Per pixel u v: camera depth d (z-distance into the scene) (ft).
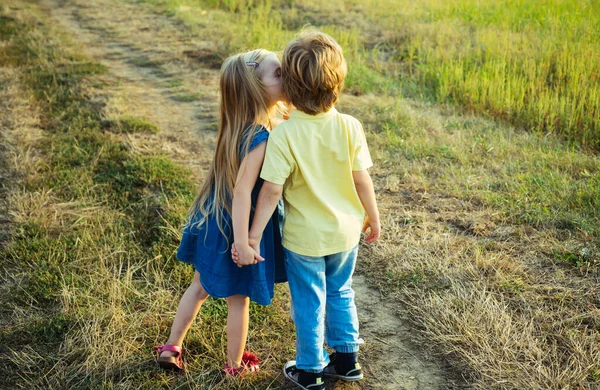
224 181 8.16
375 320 10.46
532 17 33.12
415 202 14.67
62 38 35.06
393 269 11.71
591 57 24.06
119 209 14.74
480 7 37.11
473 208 14.11
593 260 11.39
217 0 44.50
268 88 8.05
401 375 9.12
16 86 24.99
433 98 23.91
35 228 13.52
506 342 9.19
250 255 7.78
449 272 11.34
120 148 18.75
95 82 26.20
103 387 8.77
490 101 22.18
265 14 39.58
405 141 18.57
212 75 27.55
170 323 10.39
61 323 10.21
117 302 10.86
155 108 23.20
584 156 17.07
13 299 11.06
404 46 31.73
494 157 17.22
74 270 11.94
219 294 8.25
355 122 8.02
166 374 9.20
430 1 40.50
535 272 11.28
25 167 16.80
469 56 27.71
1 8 43.65
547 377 8.44
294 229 7.96
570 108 20.65
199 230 8.45
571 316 9.93
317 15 39.50
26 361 9.33
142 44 33.65
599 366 8.69
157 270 11.87
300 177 7.82
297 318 8.18
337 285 8.67
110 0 48.73
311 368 8.31
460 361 9.19
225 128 8.17
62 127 20.39
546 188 14.47
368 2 42.09
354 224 8.20
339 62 7.56
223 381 8.96
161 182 16.05
